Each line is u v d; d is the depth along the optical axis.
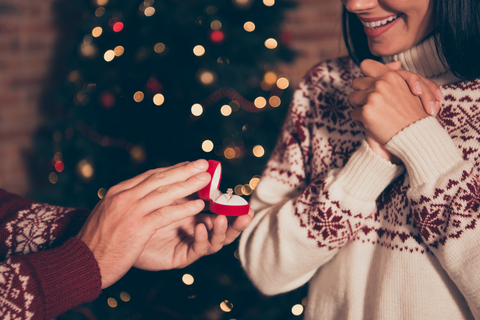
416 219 0.81
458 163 0.78
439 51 0.84
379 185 0.84
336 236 0.88
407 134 0.79
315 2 2.88
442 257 0.79
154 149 1.94
